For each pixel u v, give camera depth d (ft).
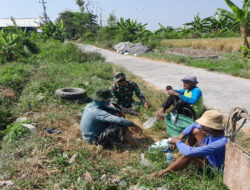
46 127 15.40
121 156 12.22
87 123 12.81
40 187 9.68
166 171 10.23
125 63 54.54
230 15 53.11
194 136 11.26
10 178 10.19
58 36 109.91
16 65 37.88
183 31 123.13
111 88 16.43
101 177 10.32
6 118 17.42
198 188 9.29
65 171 10.61
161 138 14.78
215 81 33.19
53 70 32.96
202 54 62.23
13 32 62.08
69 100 20.56
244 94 26.02
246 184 7.43
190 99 14.66
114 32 136.56
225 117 18.71
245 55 49.37
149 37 109.70
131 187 9.84
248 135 14.76
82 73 32.01
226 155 8.50
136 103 17.31
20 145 12.71
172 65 50.49
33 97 21.11
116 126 12.57
